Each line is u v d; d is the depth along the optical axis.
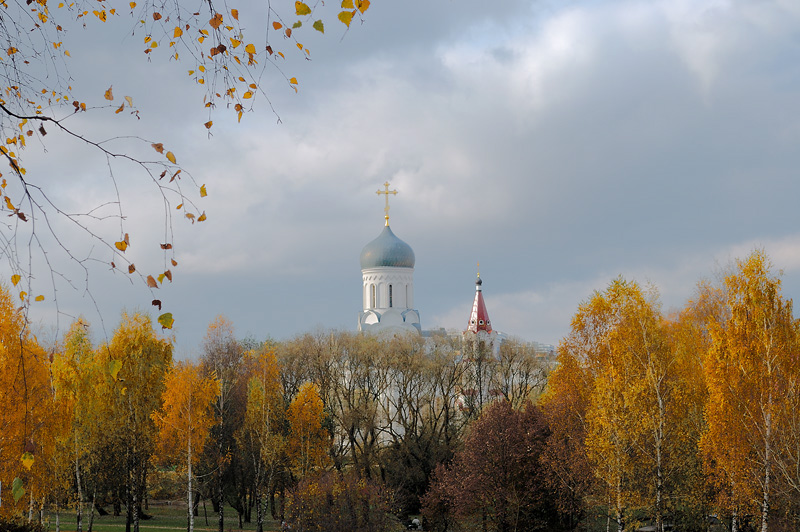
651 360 36.16
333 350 67.81
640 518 42.72
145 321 47.38
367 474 60.50
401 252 107.81
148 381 46.88
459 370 67.00
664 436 35.97
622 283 38.47
